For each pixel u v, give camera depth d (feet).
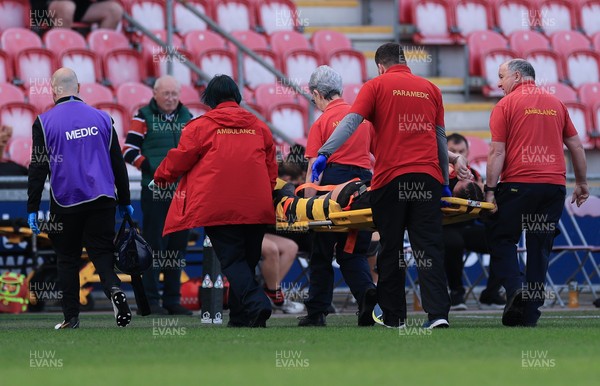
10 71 177.58
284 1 214.90
